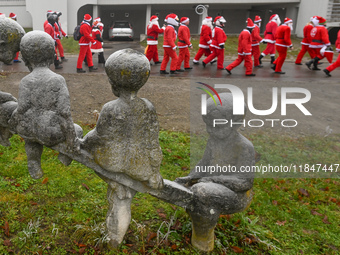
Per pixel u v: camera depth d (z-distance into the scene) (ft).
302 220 12.99
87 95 28.02
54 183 14.03
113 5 79.20
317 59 43.50
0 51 8.15
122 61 7.31
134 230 11.28
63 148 8.23
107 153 8.05
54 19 42.63
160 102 27.35
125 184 8.82
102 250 10.05
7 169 14.71
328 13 68.85
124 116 7.81
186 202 9.57
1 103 8.71
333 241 11.86
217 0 75.56
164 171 15.94
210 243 10.41
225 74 39.42
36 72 7.89
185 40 40.11
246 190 9.45
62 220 11.60
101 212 12.17
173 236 11.08
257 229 11.83
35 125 7.95
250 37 37.45
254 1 75.56
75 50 57.62
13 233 10.85
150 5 76.28
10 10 75.97
